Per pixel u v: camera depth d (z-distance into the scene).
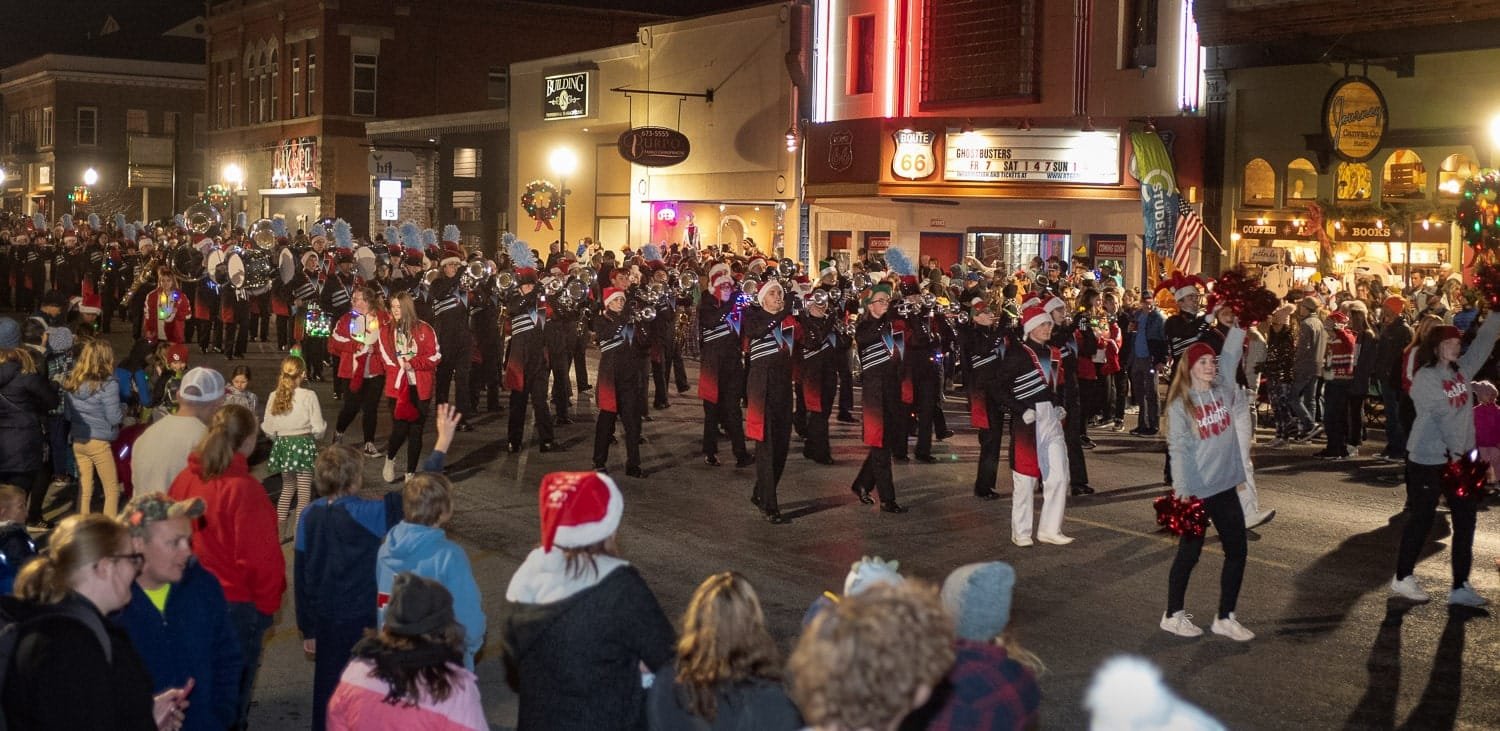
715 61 35.12
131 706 4.37
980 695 3.88
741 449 15.09
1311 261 24.64
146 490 7.55
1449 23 22.06
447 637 4.74
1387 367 15.51
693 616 4.36
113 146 77.00
